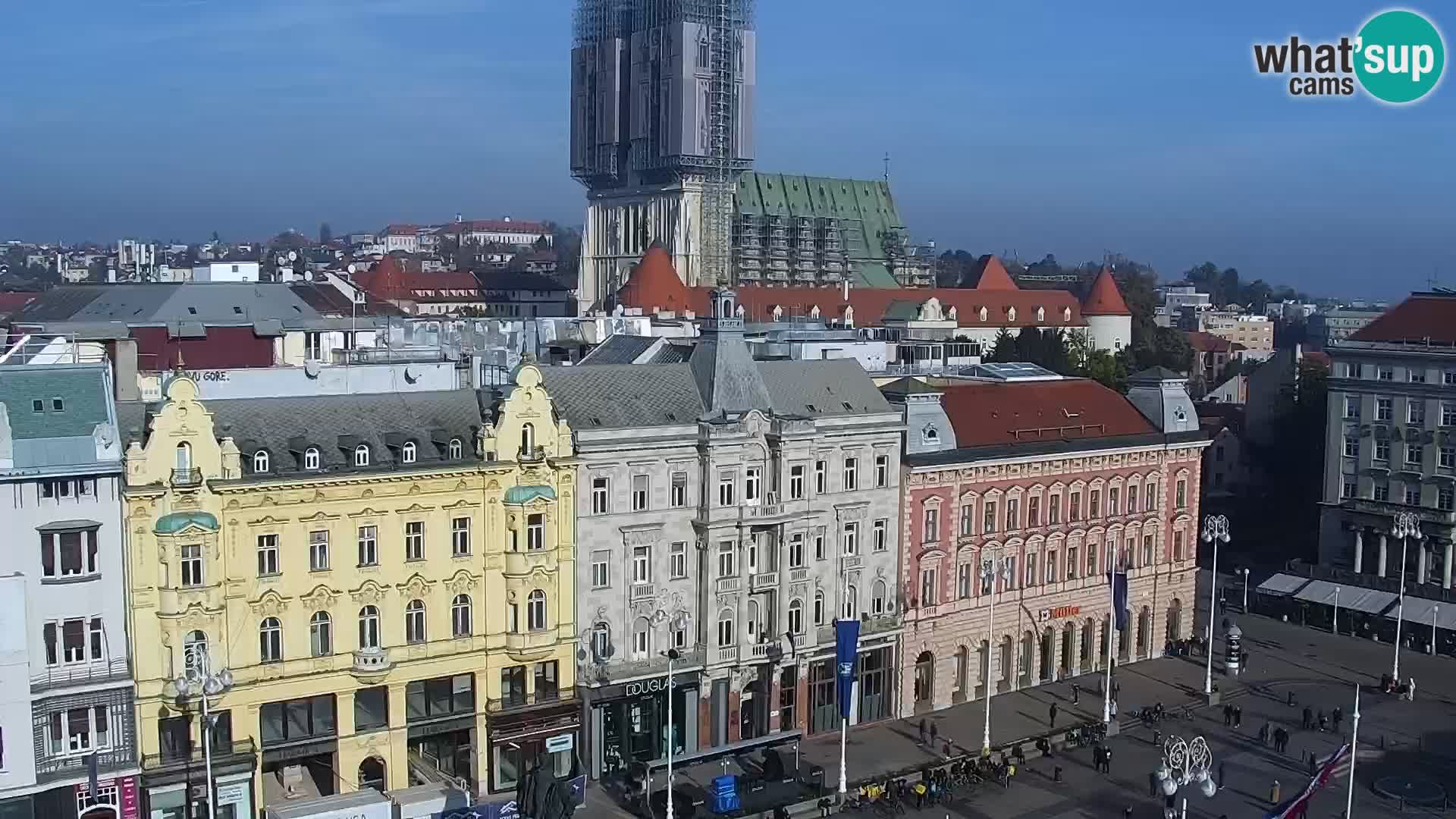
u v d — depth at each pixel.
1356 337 154.38
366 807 77.00
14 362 82.88
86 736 75.81
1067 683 122.00
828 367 109.31
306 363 104.94
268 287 130.88
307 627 82.25
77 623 75.19
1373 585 144.75
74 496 74.44
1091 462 122.94
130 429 80.19
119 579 76.06
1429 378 144.62
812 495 102.56
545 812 64.25
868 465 106.25
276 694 81.44
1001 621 117.56
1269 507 190.12
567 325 152.62
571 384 96.00
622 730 94.81
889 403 108.81
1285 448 190.25
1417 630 137.75
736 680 99.50
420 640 86.44
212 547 77.94
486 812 80.81
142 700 77.06
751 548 99.75
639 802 88.06
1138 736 108.94
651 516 94.94
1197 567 134.88
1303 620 146.12
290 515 80.81
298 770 85.75
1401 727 112.62
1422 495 145.25
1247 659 131.88
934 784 93.31
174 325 107.44
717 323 101.12
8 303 179.50
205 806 78.94
